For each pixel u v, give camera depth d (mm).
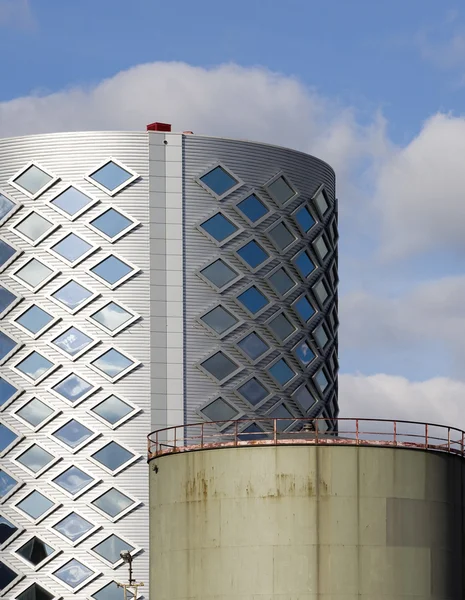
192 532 73438
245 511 71812
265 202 111062
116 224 108938
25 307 109438
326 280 115000
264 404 109000
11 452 108750
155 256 108688
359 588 70875
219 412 108062
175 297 108438
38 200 110125
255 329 109438
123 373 107562
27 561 107375
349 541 71188
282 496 71438
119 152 109625
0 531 108312
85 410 107750
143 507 106625
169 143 109875
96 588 106000
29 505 108000
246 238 110000
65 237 109312
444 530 73500
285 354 110438
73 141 110188
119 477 107000
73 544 106688
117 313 108312
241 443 72625
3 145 111688
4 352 109750
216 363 108500
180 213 109250
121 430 107312
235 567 71562
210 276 109188
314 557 70875
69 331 108500
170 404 107375
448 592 73250
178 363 107812
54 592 106500
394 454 72500
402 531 72000
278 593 70750
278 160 112125
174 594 73812
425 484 73062
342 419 73562
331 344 115500
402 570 71688
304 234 112875
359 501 71562
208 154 110375
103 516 106688
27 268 109875
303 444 71688
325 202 115375
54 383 108312
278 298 110688
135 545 106250
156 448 80875
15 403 109125
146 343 108000
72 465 107500
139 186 109312
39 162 110438
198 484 73562
